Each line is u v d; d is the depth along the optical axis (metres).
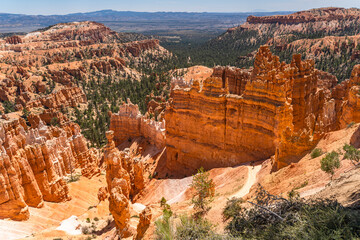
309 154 33.19
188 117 58.06
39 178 44.28
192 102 57.22
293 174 28.95
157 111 117.69
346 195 14.35
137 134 81.00
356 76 64.38
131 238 29.92
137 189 55.88
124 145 79.50
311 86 64.50
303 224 10.24
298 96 61.06
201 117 56.12
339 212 10.38
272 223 12.12
